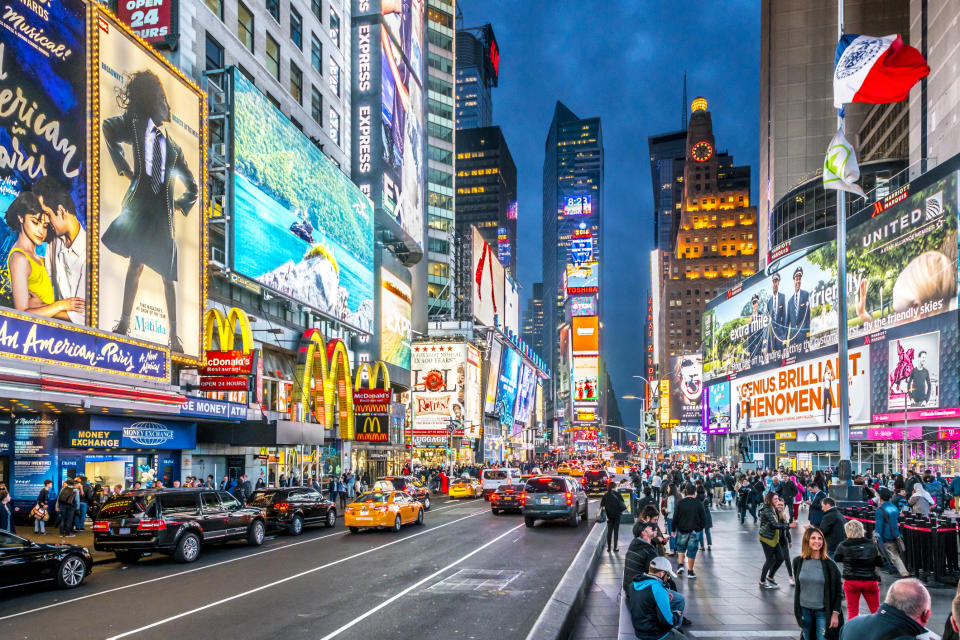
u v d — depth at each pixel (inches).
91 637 430.0
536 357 6289.4
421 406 3535.9
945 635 195.5
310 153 1743.4
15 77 892.6
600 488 2015.3
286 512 1012.5
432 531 1054.4
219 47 1481.3
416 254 2733.8
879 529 581.3
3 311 834.2
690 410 4864.7
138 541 727.7
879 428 2320.4
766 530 556.4
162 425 1178.6
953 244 1985.7
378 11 2282.2
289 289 1600.6
